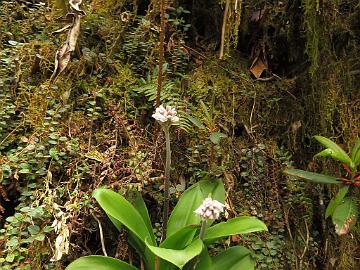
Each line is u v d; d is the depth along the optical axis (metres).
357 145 1.92
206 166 2.19
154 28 2.54
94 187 1.93
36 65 2.31
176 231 1.66
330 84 2.40
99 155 2.04
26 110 2.18
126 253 1.87
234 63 2.63
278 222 2.14
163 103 2.28
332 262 2.15
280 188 2.26
